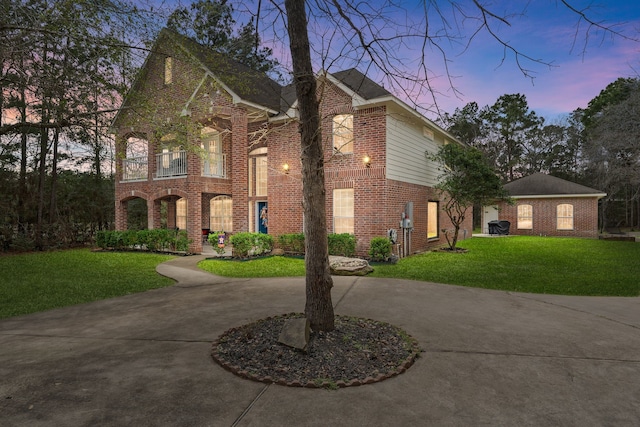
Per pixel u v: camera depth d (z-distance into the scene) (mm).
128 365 3977
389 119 12305
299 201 13492
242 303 6773
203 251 15359
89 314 6156
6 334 5105
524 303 6703
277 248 13844
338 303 6695
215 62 7492
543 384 3504
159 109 9016
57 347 4551
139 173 17156
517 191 24156
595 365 3939
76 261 12789
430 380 3596
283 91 16375
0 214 16312
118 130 9102
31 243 16828
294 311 6168
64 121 7211
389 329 5043
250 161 16344
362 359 4016
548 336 4887
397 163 12906
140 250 15727
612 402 3166
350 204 12828
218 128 15828
